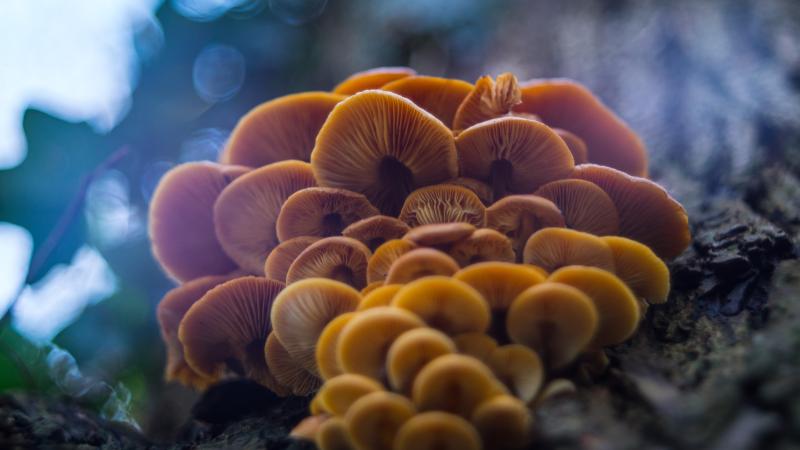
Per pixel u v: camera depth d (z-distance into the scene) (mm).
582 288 287
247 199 356
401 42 680
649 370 292
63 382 473
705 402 264
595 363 295
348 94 397
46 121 526
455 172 334
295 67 709
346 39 723
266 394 374
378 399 258
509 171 343
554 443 261
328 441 271
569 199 330
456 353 270
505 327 294
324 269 324
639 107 497
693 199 399
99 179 547
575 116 402
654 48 533
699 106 457
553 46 612
